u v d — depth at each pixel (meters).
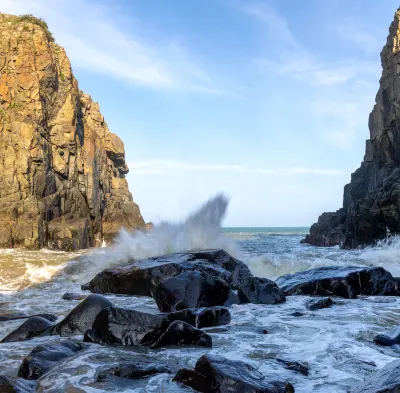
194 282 9.16
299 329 7.00
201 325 7.16
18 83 28.44
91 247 30.23
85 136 33.91
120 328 6.10
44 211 26.69
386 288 11.10
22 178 26.36
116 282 12.34
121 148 40.66
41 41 29.62
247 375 4.05
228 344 6.04
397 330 6.21
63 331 7.03
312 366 4.94
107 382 4.32
